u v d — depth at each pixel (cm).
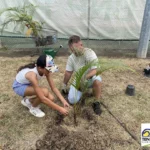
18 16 443
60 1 461
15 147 227
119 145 231
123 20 477
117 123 264
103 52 494
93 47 498
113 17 475
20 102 303
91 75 264
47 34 484
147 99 315
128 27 484
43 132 247
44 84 349
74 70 294
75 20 479
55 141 232
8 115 275
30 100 270
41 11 470
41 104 296
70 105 292
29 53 479
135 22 479
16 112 281
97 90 281
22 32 482
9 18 467
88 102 283
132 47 496
